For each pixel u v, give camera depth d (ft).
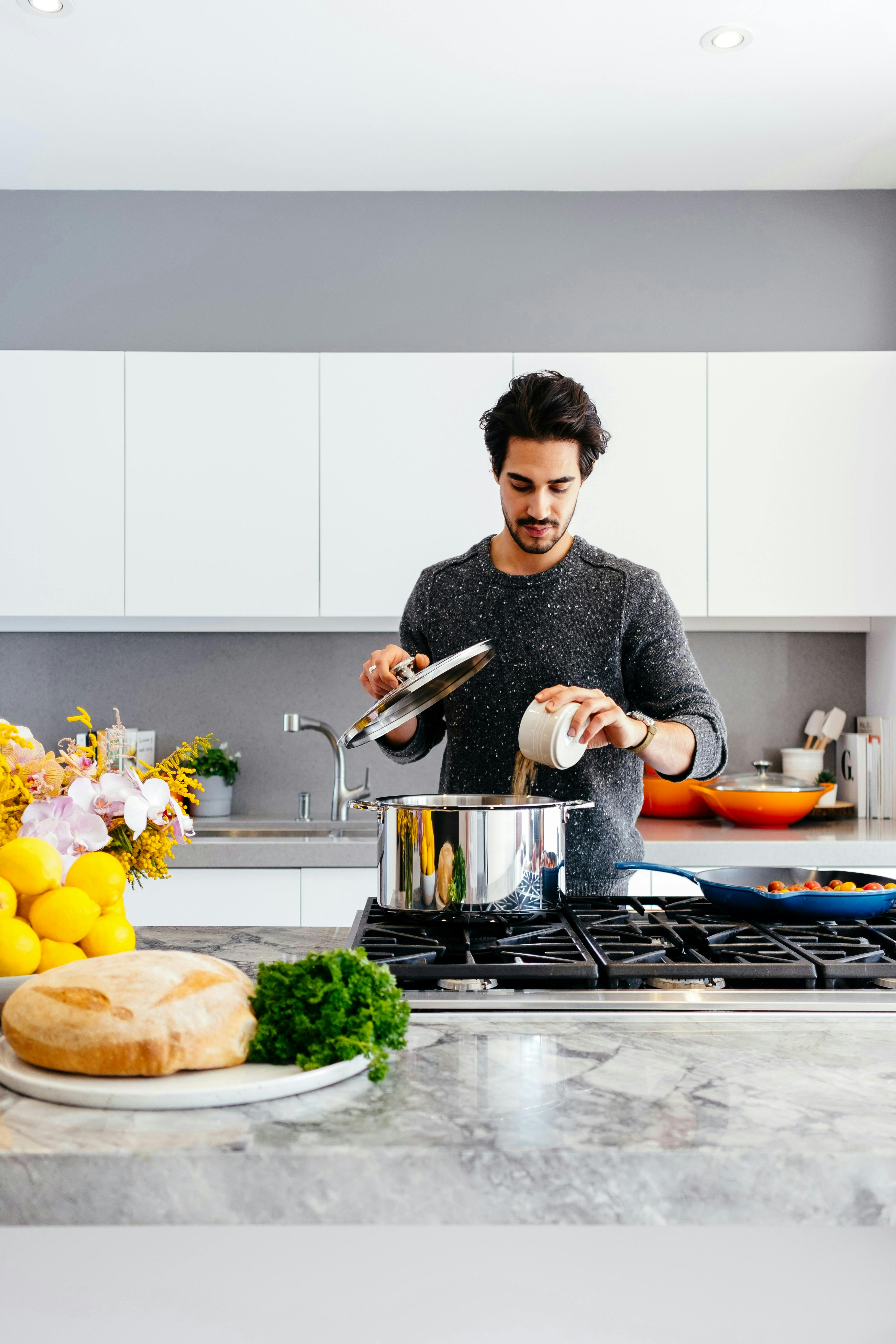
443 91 8.64
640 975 3.47
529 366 9.20
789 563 9.23
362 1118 2.43
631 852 5.83
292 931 4.62
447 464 9.17
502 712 5.90
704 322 10.48
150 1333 3.05
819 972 3.46
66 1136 2.33
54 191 10.44
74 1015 2.58
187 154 9.71
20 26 7.75
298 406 9.18
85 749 3.89
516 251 10.44
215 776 9.84
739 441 9.23
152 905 8.23
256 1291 3.06
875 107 8.94
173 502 9.17
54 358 9.16
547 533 5.56
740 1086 2.64
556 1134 2.34
